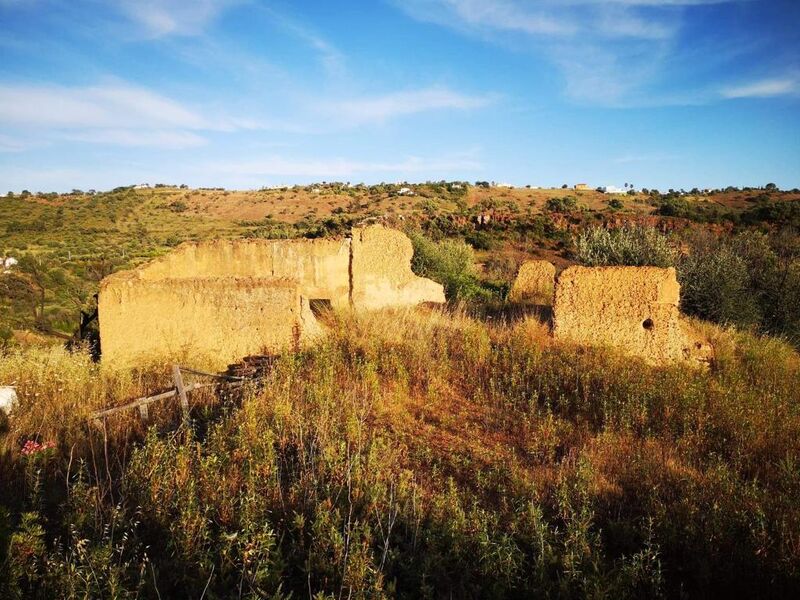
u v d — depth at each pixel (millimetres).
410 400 7848
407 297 13766
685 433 6582
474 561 4215
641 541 4594
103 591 3729
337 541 4168
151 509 4734
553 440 6500
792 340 13734
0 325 19406
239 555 4109
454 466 5891
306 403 7273
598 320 10031
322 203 81812
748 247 19766
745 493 5172
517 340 9758
